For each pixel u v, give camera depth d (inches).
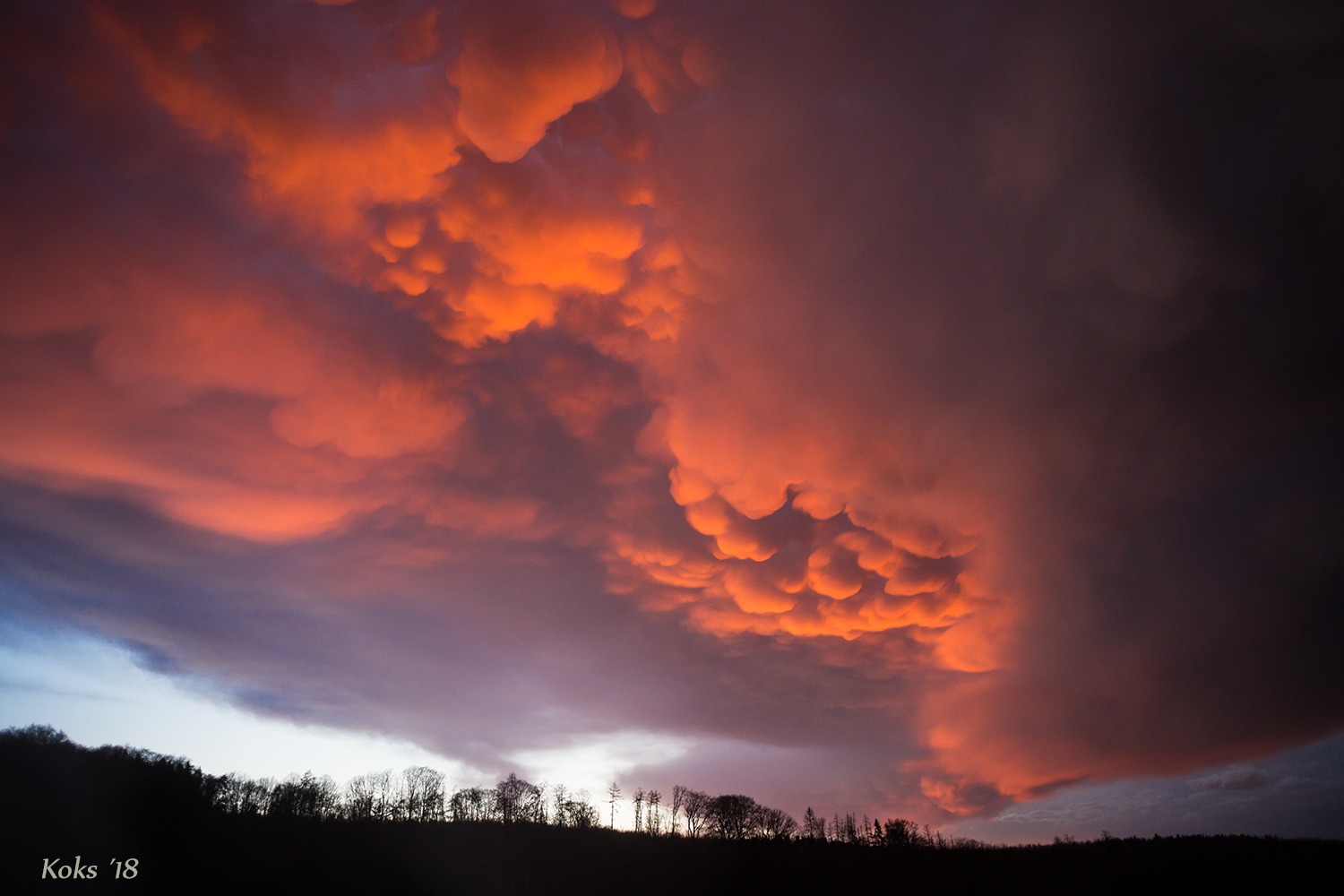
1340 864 2810.0
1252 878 2731.3
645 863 3302.2
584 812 4308.6
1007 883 2913.4
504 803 4414.4
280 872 2977.4
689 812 4611.2
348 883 2930.6
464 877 3070.9
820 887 2977.4
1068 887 2810.0
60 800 3075.8
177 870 2878.9
